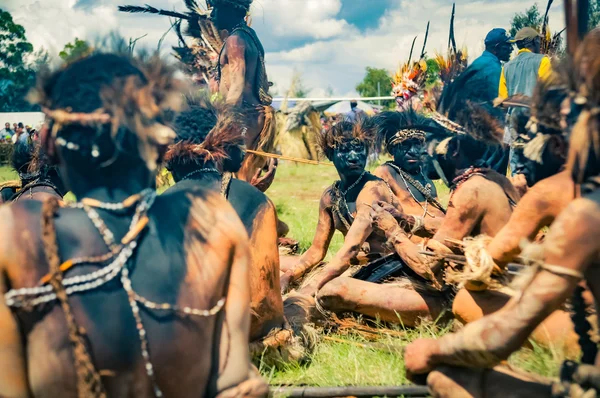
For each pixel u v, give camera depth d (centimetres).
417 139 465
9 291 179
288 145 1855
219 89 639
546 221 272
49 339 179
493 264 293
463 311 326
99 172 191
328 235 491
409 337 402
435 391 241
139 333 184
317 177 1762
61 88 189
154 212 196
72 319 178
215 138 345
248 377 201
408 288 416
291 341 375
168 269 190
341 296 416
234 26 660
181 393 192
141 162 195
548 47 685
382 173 473
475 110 364
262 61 642
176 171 353
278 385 340
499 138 361
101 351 181
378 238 467
